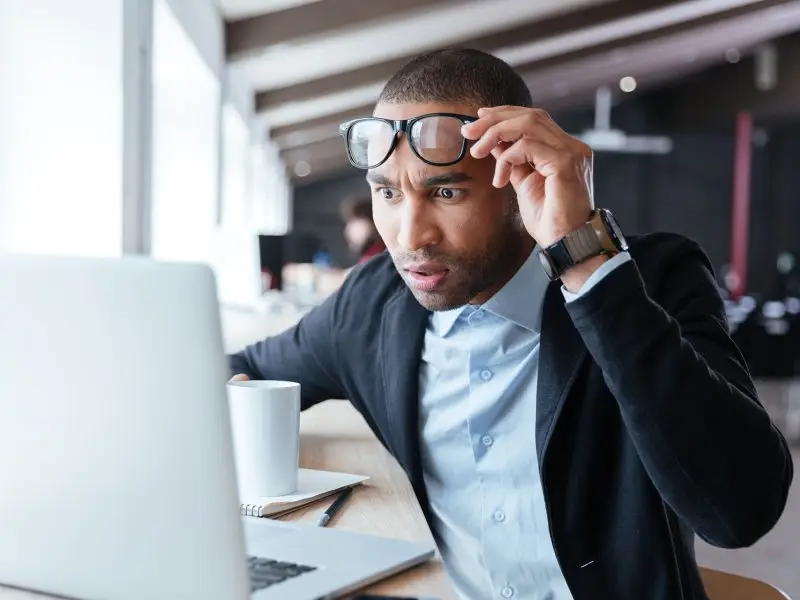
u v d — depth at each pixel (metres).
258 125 10.29
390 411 1.37
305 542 0.98
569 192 1.07
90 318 0.79
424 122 1.13
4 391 0.83
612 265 1.04
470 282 1.18
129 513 0.79
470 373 1.30
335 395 1.58
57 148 2.91
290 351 1.58
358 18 6.22
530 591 1.29
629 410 1.03
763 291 18.11
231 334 3.18
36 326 0.81
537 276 1.28
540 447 1.21
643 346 1.02
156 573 0.79
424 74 1.17
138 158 3.16
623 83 16.38
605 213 1.06
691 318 1.22
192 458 0.76
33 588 0.85
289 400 1.17
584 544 1.20
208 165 6.17
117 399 0.78
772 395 8.27
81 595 0.83
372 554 0.94
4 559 0.86
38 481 0.83
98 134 2.92
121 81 2.93
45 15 2.90
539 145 1.08
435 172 1.13
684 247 1.32
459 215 1.15
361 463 1.41
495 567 1.30
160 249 6.18
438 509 1.35
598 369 1.22
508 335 1.29
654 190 18.84
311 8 6.25
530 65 11.34
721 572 1.55
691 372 1.02
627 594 1.19
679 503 1.06
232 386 1.17
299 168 18.75
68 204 2.91
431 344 1.35
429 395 1.35
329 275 7.57
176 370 0.76
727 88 16.08
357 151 1.18
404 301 1.40
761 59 14.65
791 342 7.65
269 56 7.11
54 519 0.83
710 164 18.73
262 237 6.00
